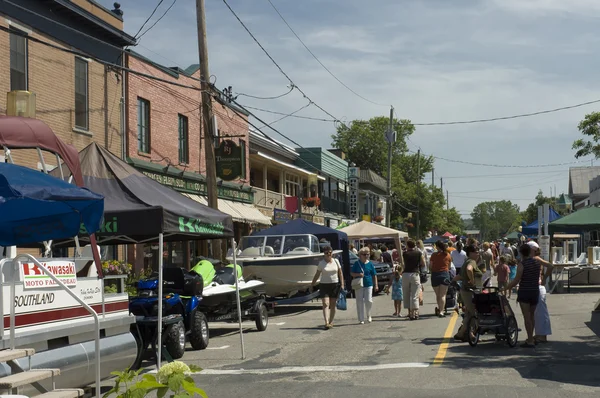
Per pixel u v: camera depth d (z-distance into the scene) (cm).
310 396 944
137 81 2461
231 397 950
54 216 800
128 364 1073
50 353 874
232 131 3338
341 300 1859
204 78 2017
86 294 989
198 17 2017
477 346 1356
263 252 2189
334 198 5722
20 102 1404
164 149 2653
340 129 8200
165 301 1302
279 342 1506
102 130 2261
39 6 1966
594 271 2786
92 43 2212
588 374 1052
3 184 711
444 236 5862
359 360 1223
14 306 827
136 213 1157
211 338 1641
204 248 3103
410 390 960
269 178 4356
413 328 1662
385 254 3056
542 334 1373
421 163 8994
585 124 2803
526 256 1343
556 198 9825
